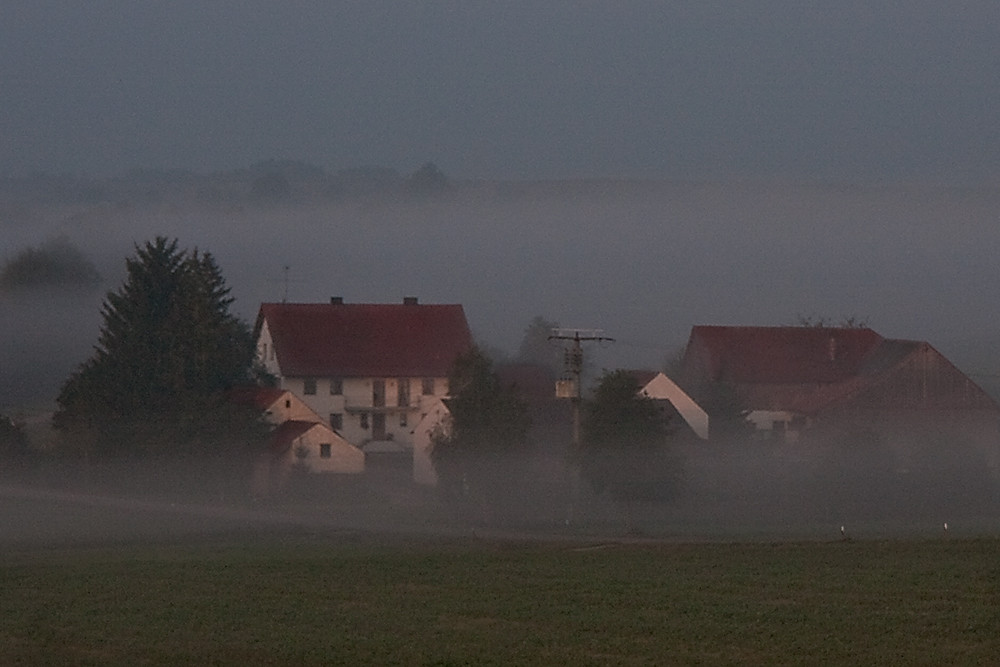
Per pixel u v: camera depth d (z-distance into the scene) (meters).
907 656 109.56
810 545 174.38
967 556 163.38
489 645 114.00
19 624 124.12
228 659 109.19
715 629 120.44
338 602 135.00
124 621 125.25
